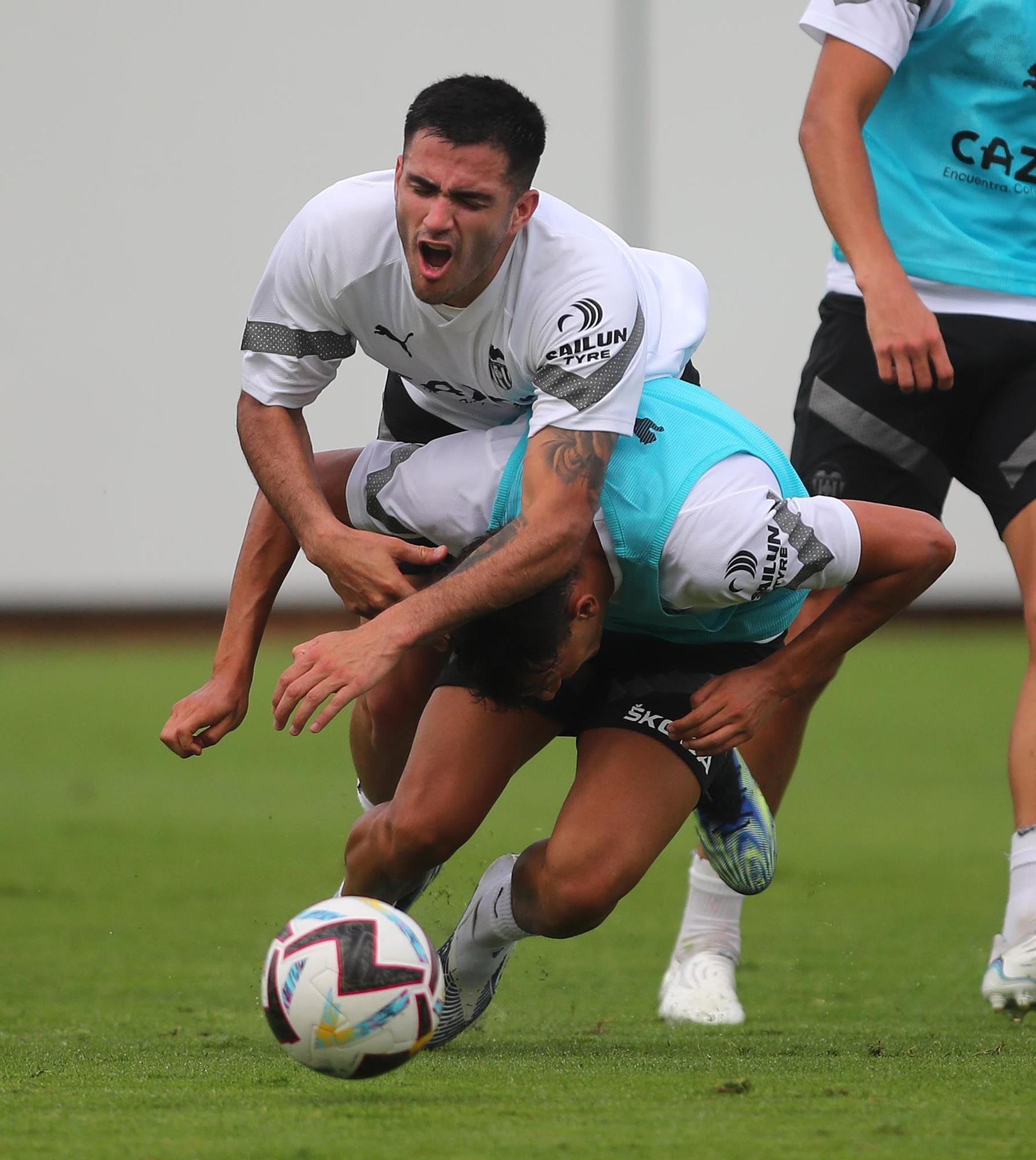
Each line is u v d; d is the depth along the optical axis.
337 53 51.88
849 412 14.60
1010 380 14.26
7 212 51.25
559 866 11.31
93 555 52.25
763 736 14.16
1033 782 13.00
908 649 53.62
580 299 10.95
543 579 10.65
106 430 52.06
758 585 11.22
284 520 11.86
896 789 30.95
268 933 18.09
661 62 52.03
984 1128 8.34
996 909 19.92
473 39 52.53
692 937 13.85
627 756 11.78
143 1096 9.41
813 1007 14.02
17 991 14.67
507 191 10.66
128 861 23.12
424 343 11.70
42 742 35.66
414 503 12.00
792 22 51.50
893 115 14.62
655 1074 10.23
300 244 11.69
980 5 13.94
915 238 14.42
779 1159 7.64
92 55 51.22
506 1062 10.91
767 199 51.56
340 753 35.56
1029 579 13.90
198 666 47.72
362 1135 8.19
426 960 9.50
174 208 51.69
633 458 11.38
